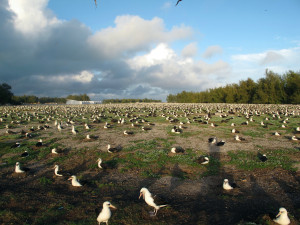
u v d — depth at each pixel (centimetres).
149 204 872
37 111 6353
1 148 2014
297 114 4403
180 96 15450
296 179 1224
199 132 2706
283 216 766
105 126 3062
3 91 10781
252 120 3597
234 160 1565
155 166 1486
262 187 1138
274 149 1859
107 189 1140
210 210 903
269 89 9138
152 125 3338
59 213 884
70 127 3219
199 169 1423
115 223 809
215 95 12175
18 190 1141
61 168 1490
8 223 817
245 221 800
